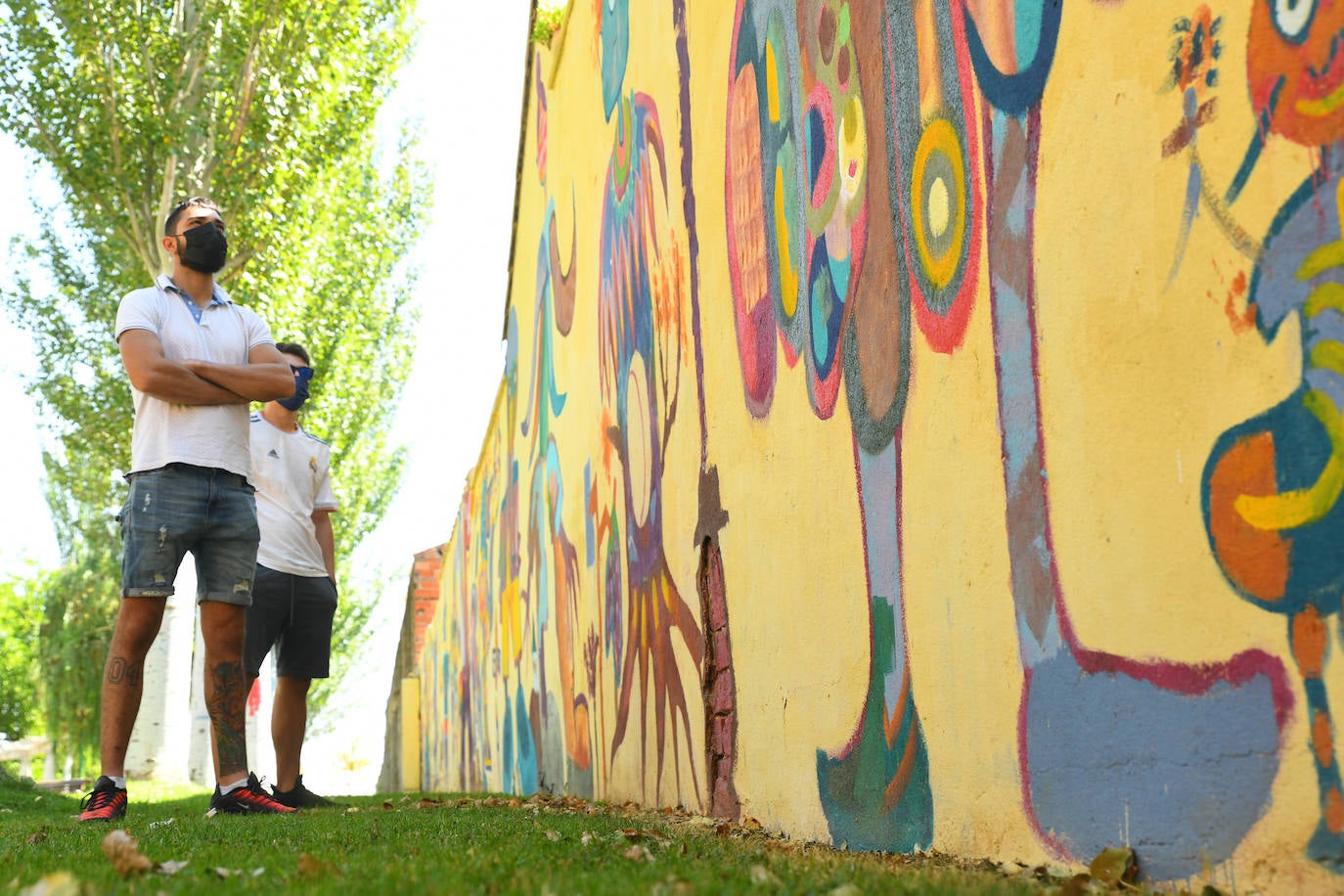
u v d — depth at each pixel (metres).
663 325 5.21
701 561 4.54
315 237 17.69
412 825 3.71
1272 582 1.69
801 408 3.50
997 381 2.40
